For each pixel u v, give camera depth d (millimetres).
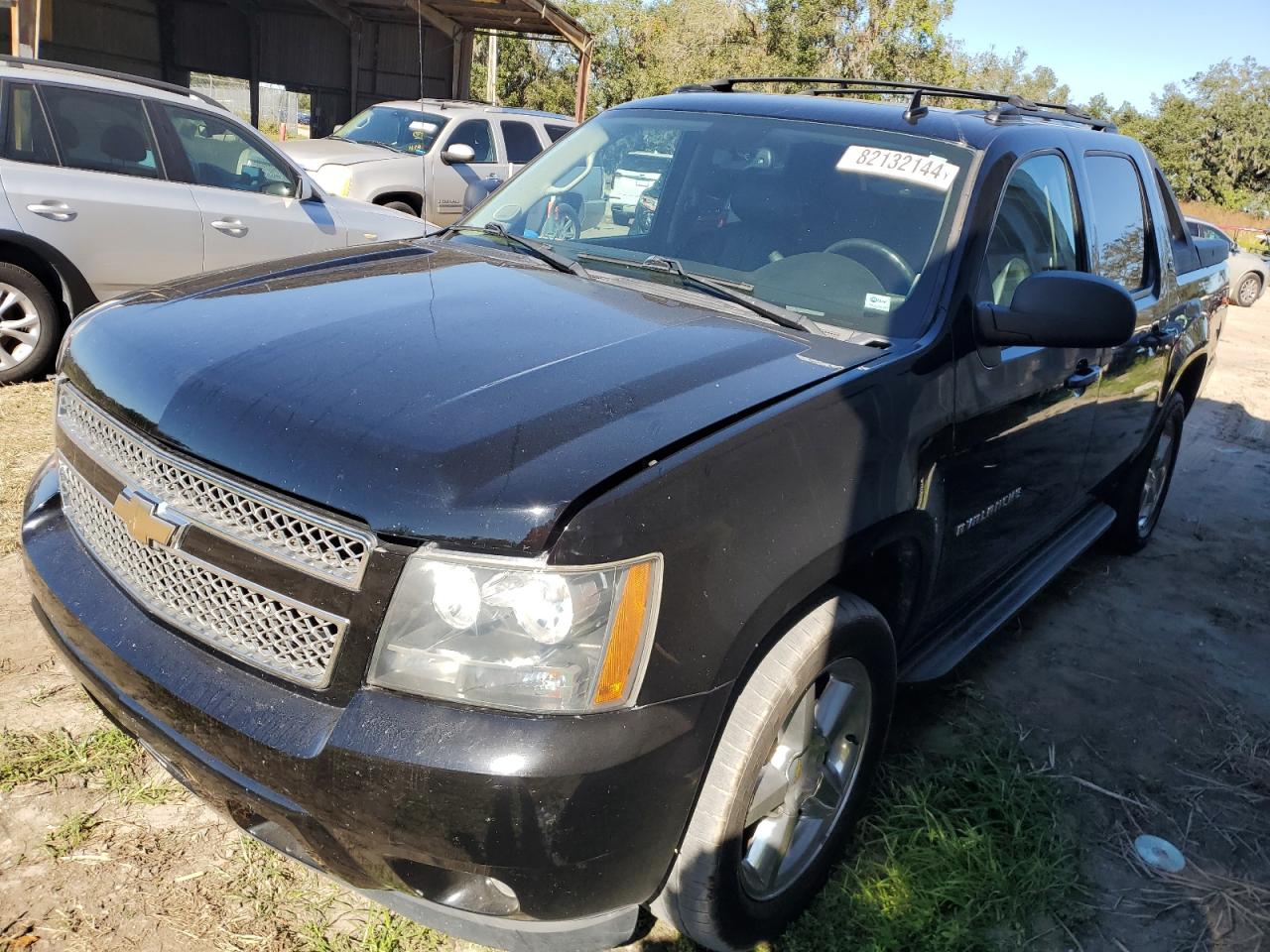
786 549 2062
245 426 1959
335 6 20000
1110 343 2645
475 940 1937
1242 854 2957
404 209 10953
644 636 1823
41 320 6031
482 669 1764
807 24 31828
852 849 2717
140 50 20047
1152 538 5508
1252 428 8281
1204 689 3902
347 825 1790
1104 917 2643
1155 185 4500
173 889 2383
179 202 6379
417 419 1911
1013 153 3123
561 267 2932
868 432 2320
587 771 1755
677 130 3404
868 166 3047
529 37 19000
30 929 2230
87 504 2346
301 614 1868
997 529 3135
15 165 5824
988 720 3463
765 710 2074
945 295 2703
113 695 2096
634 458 1873
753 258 2943
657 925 2430
